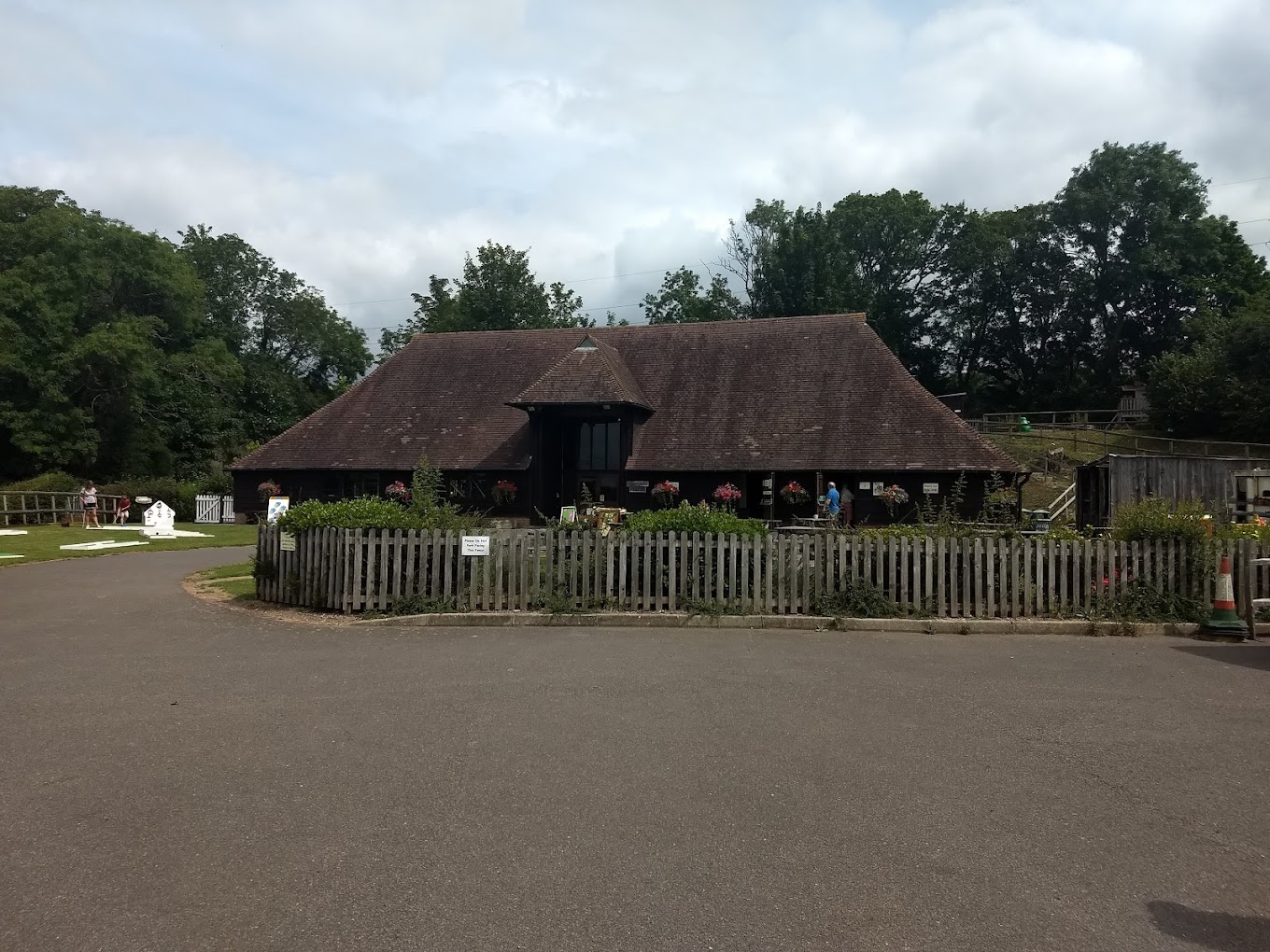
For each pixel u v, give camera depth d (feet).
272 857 13.39
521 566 37.09
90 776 17.10
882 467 76.02
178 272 177.06
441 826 14.57
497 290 178.50
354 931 11.18
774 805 15.48
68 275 156.76
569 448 88.48
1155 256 203.31
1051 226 218.38
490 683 24.86
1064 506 99.76
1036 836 14.25
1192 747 18.94
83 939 10.97
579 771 17.28
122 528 105.60
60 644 31.40
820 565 36.24
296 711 21.86
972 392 236.02
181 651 30.01
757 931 11.21
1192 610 34.86
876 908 11.85
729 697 23.13
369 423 97.86
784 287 188.55
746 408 86.38
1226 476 72.95
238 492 101.91
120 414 161.07
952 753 18.42
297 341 219.20
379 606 37.70
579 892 12.25
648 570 36.86
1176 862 13.34
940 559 35.76
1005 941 11.04
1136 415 184.75
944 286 225.56
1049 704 22.57
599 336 101.30
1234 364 163.22
